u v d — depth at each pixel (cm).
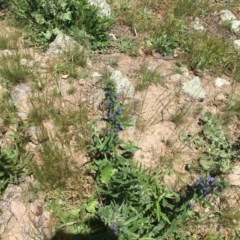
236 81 112
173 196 78
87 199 80
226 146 93
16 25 115
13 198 79
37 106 94
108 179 79
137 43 116
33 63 105
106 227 75
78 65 106
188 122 98
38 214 78
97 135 85
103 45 113
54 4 112
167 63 113
